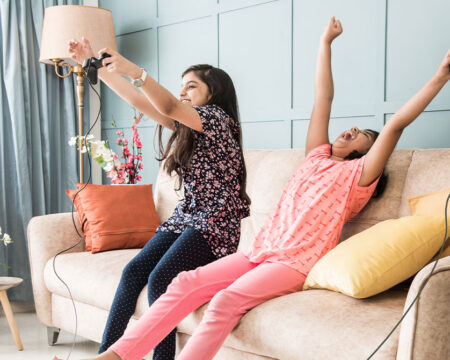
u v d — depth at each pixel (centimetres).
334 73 244
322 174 174
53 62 315
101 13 296
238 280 148
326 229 162
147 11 333
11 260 309
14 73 305
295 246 156
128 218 229
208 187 178
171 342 159
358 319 123
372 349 114
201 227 174
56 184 338
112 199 230
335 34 199
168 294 150
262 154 226
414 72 219
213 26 295
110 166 265
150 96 152
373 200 177
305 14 254
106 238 220
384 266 132
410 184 167
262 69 273
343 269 136
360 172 169
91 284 195
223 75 191
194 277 154
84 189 232
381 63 228
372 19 230
